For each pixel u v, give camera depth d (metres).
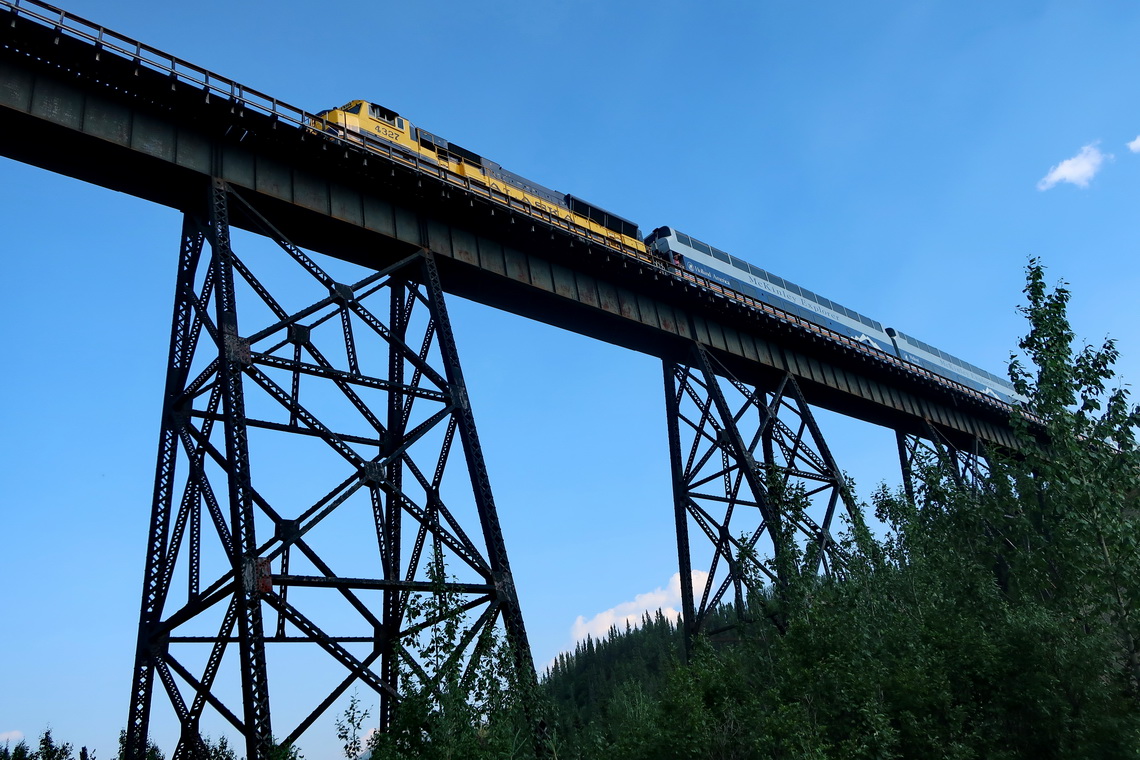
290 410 24.36
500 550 25.52
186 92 26.45
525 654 24.08
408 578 26.80
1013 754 25.48
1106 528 21.58
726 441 38.97
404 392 27.00
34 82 24.72
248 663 20.22
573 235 36.03
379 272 28.52
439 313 29.17
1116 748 23.88
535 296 35.91
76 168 26.12
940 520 34.34
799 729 24.36
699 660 30.08
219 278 24.62
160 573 23.17
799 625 27.34
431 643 20.12
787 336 46.06
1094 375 22.44
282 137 28.22
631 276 39.03
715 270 51.84
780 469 33.31
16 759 44.41
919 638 28.58
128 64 25.47
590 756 29.28
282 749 19.17
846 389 49.94
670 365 42.06
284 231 29.59
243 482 21.77
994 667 27.00
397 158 32.03
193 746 21.52
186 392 25.03
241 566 20.97
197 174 26.78
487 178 38.41
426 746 18.86
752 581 30.84
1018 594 30.86
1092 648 25.27
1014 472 26.92
